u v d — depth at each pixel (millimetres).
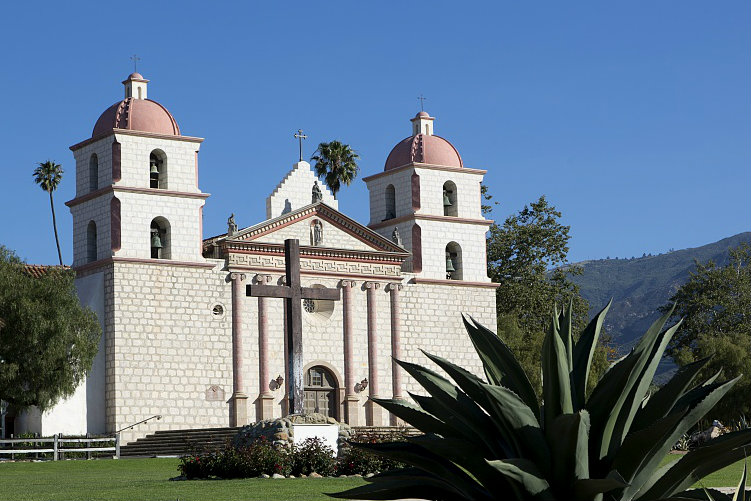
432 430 10445
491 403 9508
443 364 10250
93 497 27125
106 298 58406
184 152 61344
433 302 68188
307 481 31672
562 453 9242
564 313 10281
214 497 26453
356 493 10578
